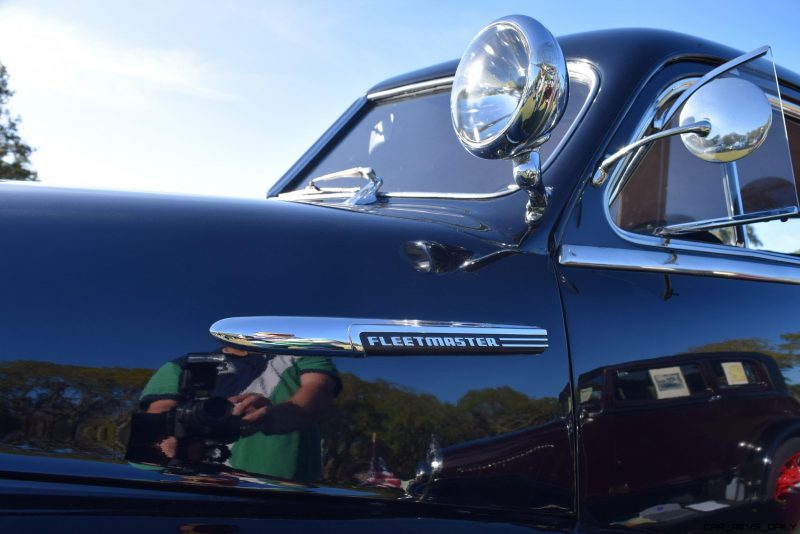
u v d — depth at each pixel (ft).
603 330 4.86
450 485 4.07
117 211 4.23
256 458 3.70
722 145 5.22
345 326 3.98
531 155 4.93
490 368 4.32
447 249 4.66
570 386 4.59
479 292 4.50
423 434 4.02
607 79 6.03
